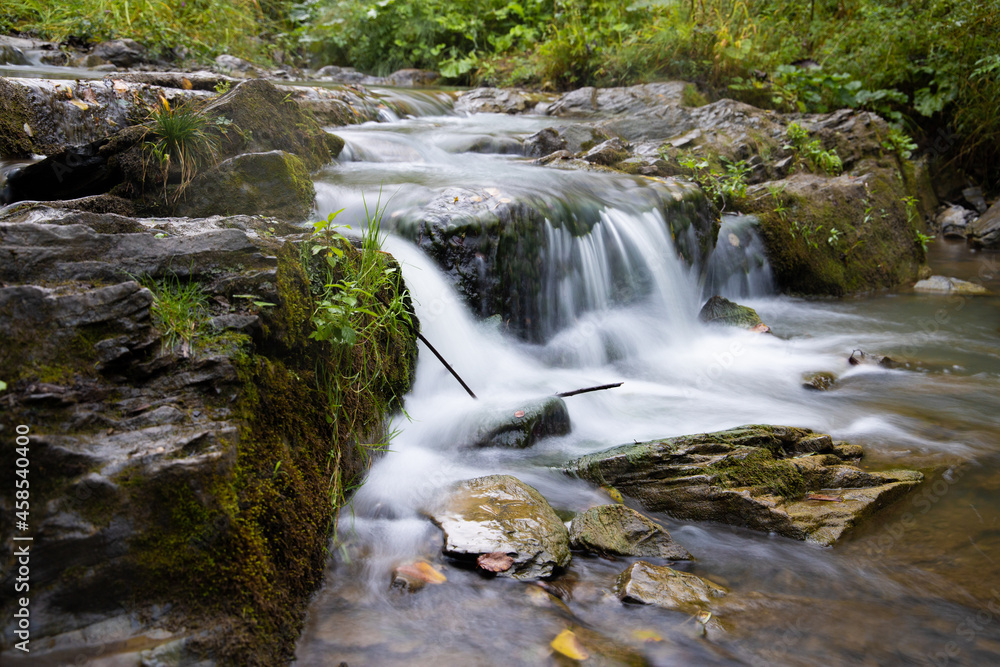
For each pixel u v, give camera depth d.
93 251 2.50
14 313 2.16
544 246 4.80
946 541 2.96
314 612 2.39
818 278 7.32
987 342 5.87
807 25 11.98
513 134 7.79
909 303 7.14
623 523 2.94
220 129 4.47
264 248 2.85
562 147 7.62
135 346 2.33
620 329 5.29
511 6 13.05
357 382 3.15
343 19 13.31
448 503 2.99
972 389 4.79
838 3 12.22
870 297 7.40
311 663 2.16
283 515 2.39
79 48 7.86
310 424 2.78
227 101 4.65
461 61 12.52
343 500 2.89
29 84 4.66
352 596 2.48
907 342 5.87
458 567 2.67
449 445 3.55
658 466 3.34
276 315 2.72
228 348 2.47
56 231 2.45
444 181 5.17
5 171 4.20
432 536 2.84
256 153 4.22
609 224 5.39
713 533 3.07
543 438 3.71
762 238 7.12
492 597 2.51
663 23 10.62
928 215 10.05
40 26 7.91
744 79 10.18
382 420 3.36
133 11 8.75
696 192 6.24
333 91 7.82
